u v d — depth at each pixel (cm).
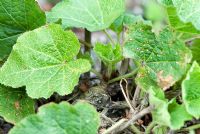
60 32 81
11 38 86
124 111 85
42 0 159
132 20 92
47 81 80
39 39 81
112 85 88
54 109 72
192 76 72
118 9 84
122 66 88
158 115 72
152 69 79
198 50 86
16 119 79
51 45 81
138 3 166
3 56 85
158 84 78
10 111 79
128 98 83
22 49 80
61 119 72
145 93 79
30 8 84
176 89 83
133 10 162
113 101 87
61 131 72
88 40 93
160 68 78
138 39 79
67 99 87
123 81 88
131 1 168
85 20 87
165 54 78
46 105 72
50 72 81
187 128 79
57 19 87
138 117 77
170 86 79
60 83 79
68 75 80
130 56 79
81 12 88
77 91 88
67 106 72
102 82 88
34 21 85
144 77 79
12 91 81
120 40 92
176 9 76
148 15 110
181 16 80
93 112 72
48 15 88
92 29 84
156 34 78
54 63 81
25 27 86
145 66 79
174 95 83
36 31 81
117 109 86
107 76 87
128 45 79
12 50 80
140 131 81
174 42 77
